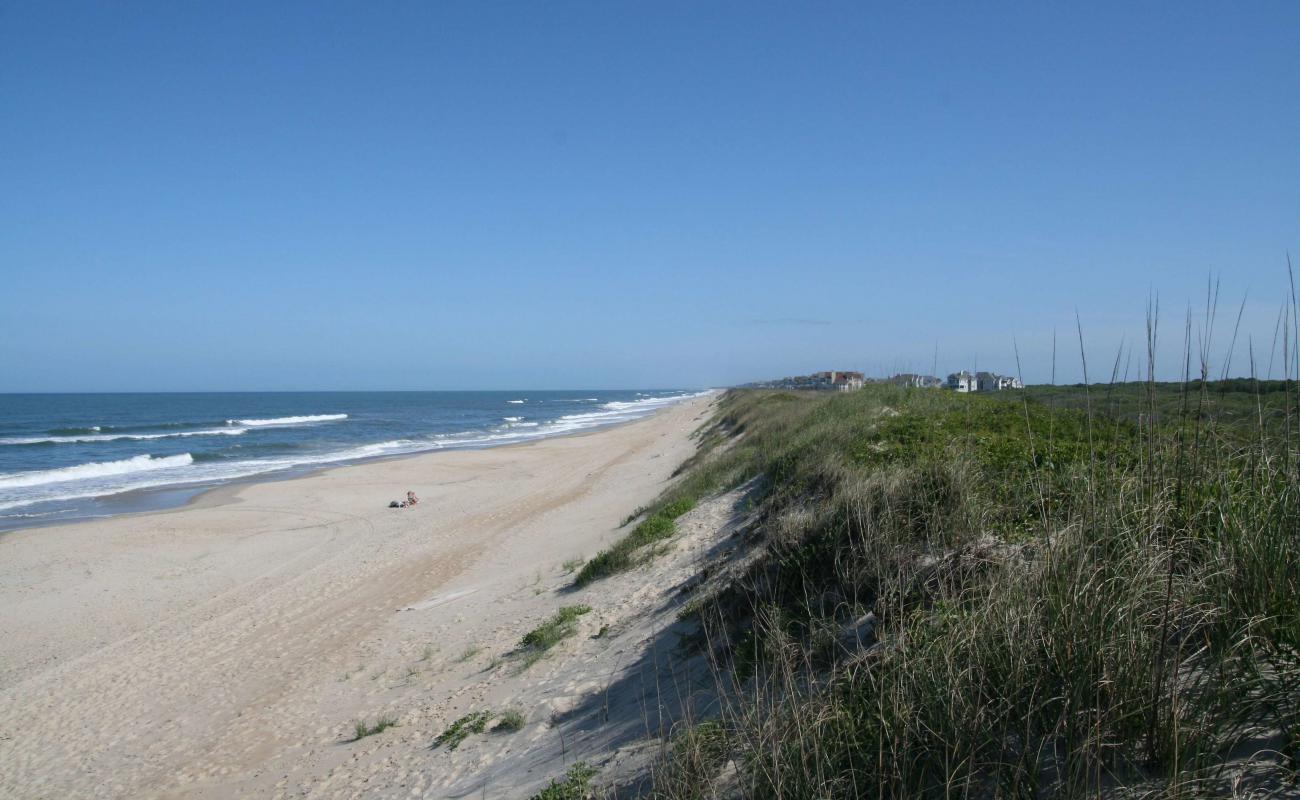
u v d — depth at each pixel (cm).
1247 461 441
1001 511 568
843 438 1191
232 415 9994
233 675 1080
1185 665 326
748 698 465
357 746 762
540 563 1480
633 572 1124
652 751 464
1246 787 265
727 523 1202
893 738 324
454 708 788
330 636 1200
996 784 300
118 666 1170
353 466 3703
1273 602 338
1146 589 351
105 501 2842
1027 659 331
